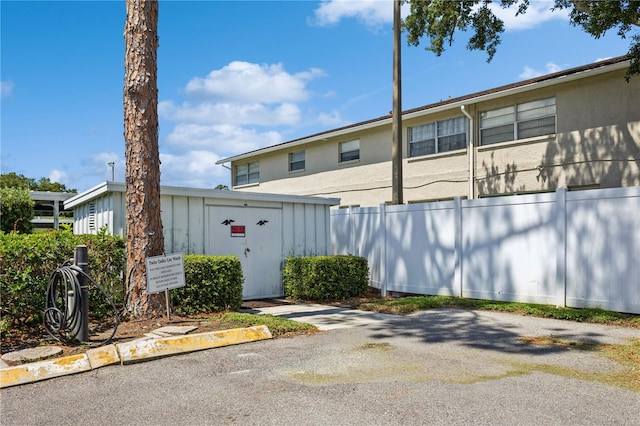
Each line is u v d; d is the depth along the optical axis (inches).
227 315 323.6
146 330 284.4
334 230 579.8
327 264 459.8
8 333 277.4
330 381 200.5
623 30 459.2
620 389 188.9
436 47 592.1
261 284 474.0
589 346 258.8
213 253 440.5
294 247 501.4
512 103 621.9
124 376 209.9
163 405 175.5
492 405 171.9
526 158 606.2
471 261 422.6
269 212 483.8
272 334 286.4
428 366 221.9
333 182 855.1
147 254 314.8
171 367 222.8
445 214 444.5
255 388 192.5
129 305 316.5
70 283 257.6
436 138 705.6
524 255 388.5
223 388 193.2
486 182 641.6
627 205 332.5
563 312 339.3
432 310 382.0
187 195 421.4
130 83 317.7
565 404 172.9
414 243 470.3
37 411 171.5
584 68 568.1
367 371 214.7
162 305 319.6
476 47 593.0
